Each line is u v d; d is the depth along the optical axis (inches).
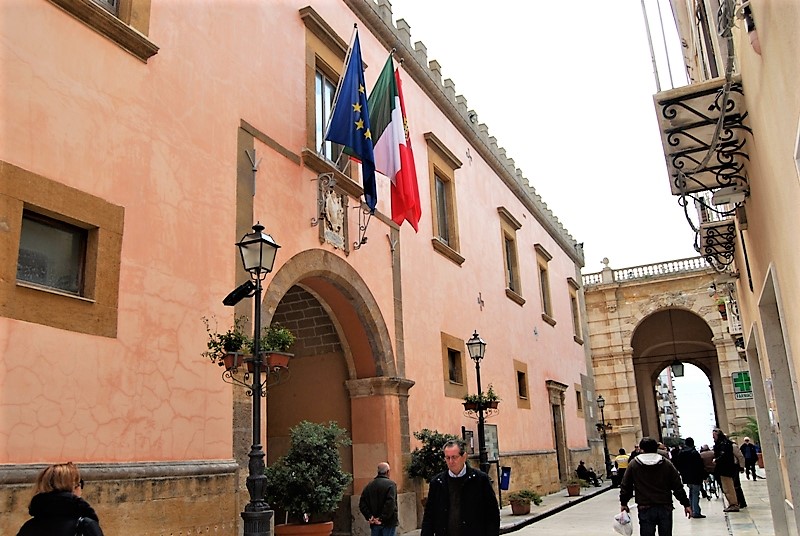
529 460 823.7
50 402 256.8
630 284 1512.1
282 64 456.4
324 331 533.0
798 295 188.5
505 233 898.1
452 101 770.2
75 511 162.6
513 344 851.4
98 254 289.9
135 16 332.2
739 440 1353.3
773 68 165.0
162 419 308.7
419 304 605.0
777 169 184.4
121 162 310.3
